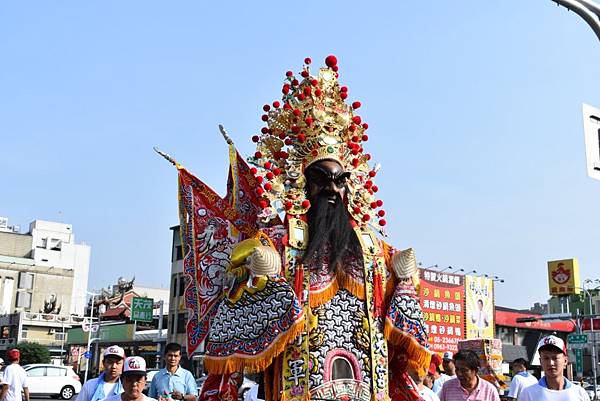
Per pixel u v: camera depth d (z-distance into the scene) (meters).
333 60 4.51
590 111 7.97
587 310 44.69
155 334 43.41
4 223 73.88
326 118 4.27
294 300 3.67
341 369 3.78
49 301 67.12
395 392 4.11
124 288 62.38
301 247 3.95
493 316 32.00
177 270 40.03
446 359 9.18
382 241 4.30
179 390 7.52
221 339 3.84
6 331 60.72
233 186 4.37
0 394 9.87
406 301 3.99
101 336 48.31
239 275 3.91
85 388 6.42
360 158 4.40
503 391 11.09
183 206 4.53
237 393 3.91
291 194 4.09
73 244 73.06
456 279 30.94
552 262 35.12
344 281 3.93
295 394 3.67
